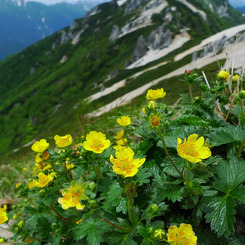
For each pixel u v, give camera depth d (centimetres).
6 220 252
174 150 235
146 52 14200
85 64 15638
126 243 184
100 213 199
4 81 18488
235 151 233
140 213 210
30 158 831
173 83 6588
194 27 16450
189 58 9462
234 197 186
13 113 13200
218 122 268
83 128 626
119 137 292
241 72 324
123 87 9700
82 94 12481
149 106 198
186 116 275
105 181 238
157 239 161
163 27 15288
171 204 231
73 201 186
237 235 196
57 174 257
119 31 17712
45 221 245
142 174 178
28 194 253
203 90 308
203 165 182
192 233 158
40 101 13750
